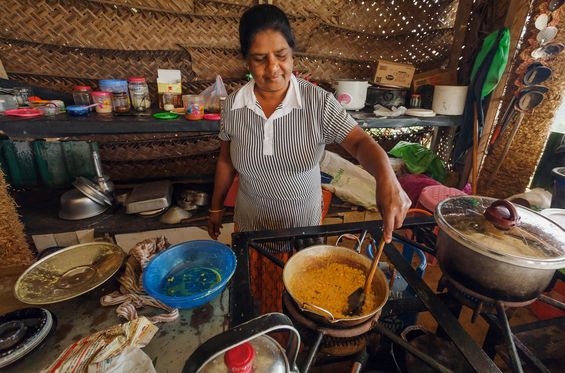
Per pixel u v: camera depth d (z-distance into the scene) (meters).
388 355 0.90
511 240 0.78
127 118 1.87
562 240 0.79
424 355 0.72
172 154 2.60
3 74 2.05
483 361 0.68
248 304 0.82
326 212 2.25
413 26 2.68
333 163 2.45
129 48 2.21
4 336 0.87
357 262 0.91
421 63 2.82
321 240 1.13
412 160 2.59
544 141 2.25
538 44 2.05
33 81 2.14
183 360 0.85
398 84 2.51
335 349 0.76
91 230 1.98
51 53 2.11
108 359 0.72
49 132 1.70
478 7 2.38
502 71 2.11
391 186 0.88
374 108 2.43
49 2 2.00
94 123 1.75
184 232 2.11
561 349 0.88
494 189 2.51
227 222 2.22
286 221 1.38
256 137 1.18
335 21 2.51
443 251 0.87
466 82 2.54
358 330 0.70
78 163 2.41
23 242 1.90
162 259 1.06
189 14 2.23
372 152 1.02
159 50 2.28
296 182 1.29
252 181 1.31
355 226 1.18
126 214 2.16
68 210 2.07
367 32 2.60
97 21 2.11
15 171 2.34
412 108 2.47
